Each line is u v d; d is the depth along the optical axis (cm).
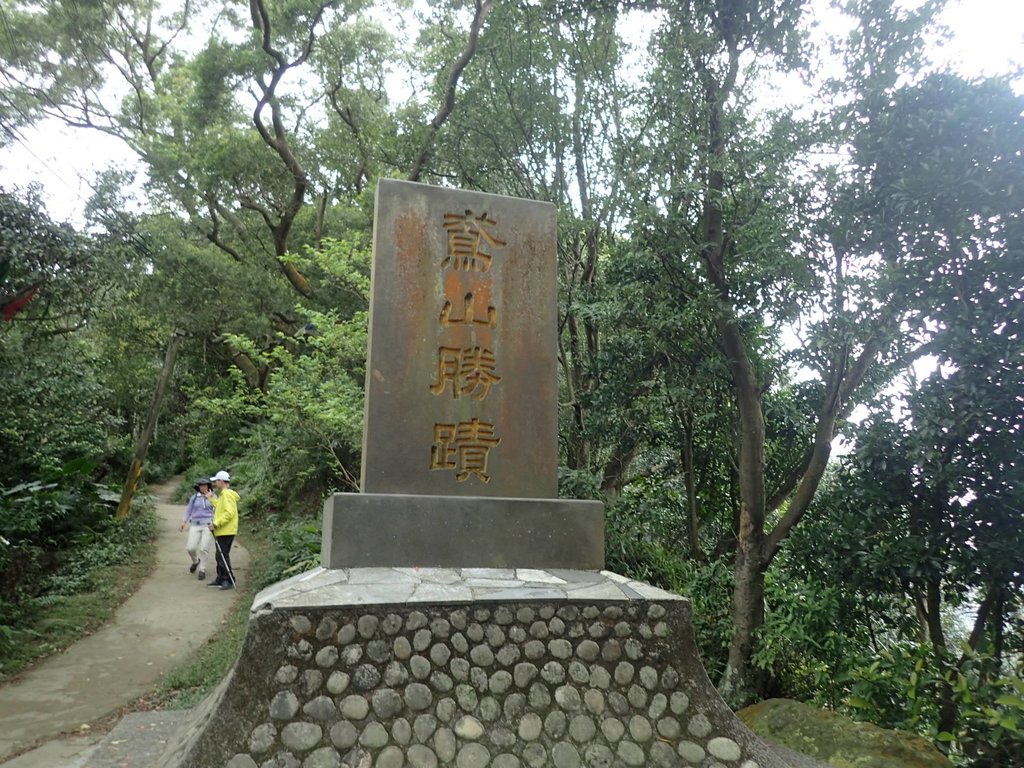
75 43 1397
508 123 938
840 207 575
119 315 1291
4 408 1024
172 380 1934
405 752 327
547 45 905
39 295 902
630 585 405
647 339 722
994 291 516
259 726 318
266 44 1235
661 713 366
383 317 437
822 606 589
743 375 671
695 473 830
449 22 1088
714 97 666
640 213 656
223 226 1680
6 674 651
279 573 949
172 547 1255
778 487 764
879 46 603
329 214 1561
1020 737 448
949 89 530
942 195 514
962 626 755
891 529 583
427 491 427
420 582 377
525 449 449
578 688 362
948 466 518
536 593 375
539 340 465
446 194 462
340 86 1457
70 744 509
